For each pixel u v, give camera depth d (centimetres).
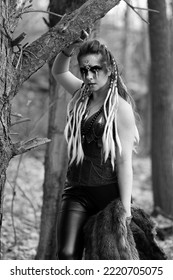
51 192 433
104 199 310
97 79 304
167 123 764
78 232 302
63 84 339
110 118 300
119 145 299
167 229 630
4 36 285
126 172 302
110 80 312
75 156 310
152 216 750
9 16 292
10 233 570
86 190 312
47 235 434
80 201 310
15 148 291
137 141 318
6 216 631
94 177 307
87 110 314
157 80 761
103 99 313
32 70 298
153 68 763
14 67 293
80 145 307
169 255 512
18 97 1102
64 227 301
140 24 1593
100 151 305
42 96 1449
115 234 294
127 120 302
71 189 317
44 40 300
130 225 315
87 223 304
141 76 1762
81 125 310
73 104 331
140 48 1788
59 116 427
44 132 1089
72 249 295
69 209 307
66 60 330
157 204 760
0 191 293
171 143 767
